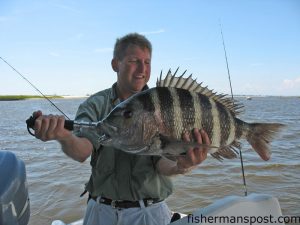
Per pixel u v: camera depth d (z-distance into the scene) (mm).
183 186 2844
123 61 1050
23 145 5324
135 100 923
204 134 911
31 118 757
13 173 851
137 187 1028
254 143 1035
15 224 818
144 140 915
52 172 3436
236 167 3436
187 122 923
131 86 1057
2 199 776
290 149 4629
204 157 911
